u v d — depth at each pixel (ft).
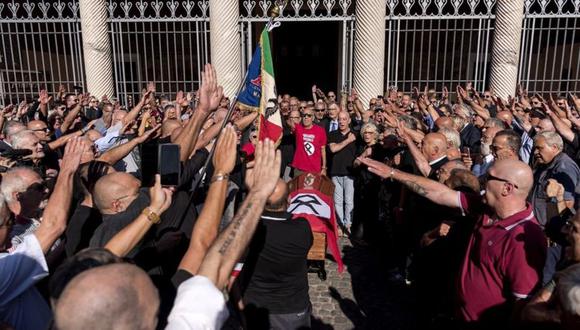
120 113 22.36
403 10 55.11
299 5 35.86
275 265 9.43
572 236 7.03
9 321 6.98
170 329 4.42
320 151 22.89
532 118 22.54
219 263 5.22
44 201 11.37
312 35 68.59
